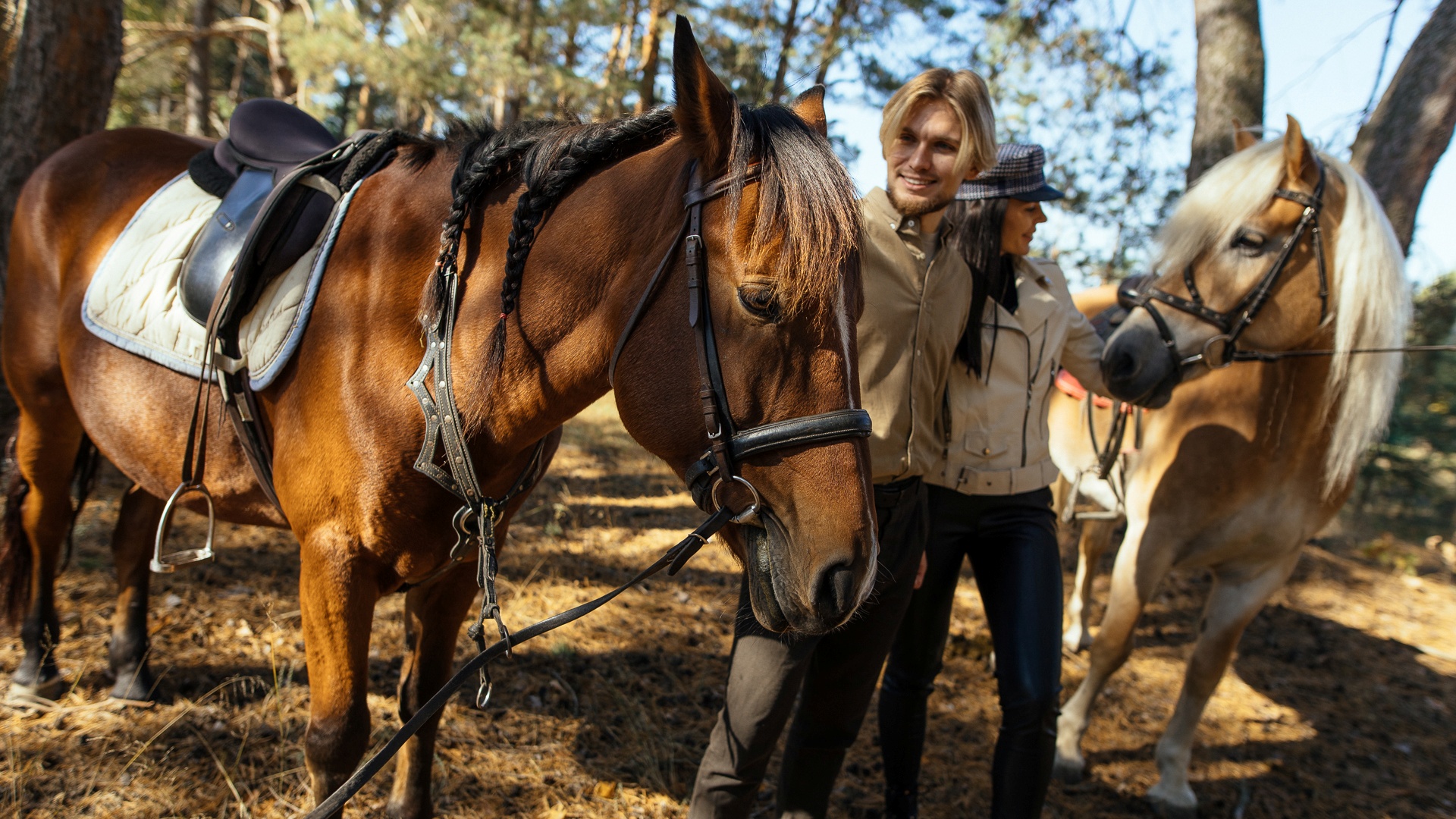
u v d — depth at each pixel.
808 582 1.21
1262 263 2.63
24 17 3.85
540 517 4.67
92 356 2.02
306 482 1.60
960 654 3.84
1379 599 5.51
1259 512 2.87
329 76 10.55
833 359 1.24
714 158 1.30
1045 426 2.26
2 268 3.81
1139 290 2.88
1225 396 2.91
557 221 1.49
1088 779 3.07
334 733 1.57
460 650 3.09
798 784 2.06
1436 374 11.31
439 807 2.28
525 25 10.98
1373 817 3.04
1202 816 2.93
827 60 9.79
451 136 1.74
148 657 2.58
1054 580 2.10
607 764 2.59
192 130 13.32
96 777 2.18
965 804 2.76
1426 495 10.43
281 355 1.61
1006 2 8.37
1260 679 4.14
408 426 1.53
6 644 2.75
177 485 2.00
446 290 1.52
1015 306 2.17
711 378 1.26
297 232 1.71
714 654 3.44
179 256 1.91
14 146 3.82
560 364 1.49
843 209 1.23
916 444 1.89
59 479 2.42
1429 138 5.29
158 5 13.99
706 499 1.34
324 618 1.58
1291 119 2.56
